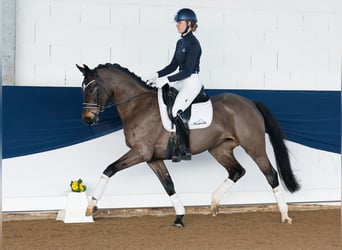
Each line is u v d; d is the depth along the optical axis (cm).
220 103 740
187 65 695
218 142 744
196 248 596
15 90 792
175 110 697
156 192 842
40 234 668
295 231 700
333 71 920
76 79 839
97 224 739
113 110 825
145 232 683
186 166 855
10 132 790
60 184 809
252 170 876
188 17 700
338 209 891
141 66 860
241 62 894
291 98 891
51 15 830
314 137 900
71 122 814
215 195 795
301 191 890
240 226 732
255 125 736
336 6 921
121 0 852
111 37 849
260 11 899
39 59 828
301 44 913
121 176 830
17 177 793
